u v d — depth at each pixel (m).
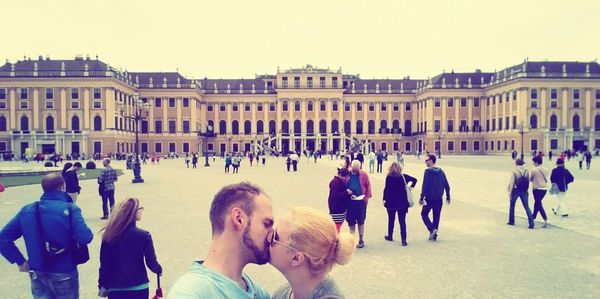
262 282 7.95
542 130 85.31
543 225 13.40
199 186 26.14
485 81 104.25
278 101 106.25
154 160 63.47
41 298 5.00
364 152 105.94
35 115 80.25
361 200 10.56
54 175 5.17
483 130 100.94
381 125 110.69
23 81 79.81
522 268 8.77
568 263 9.10
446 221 14.23
